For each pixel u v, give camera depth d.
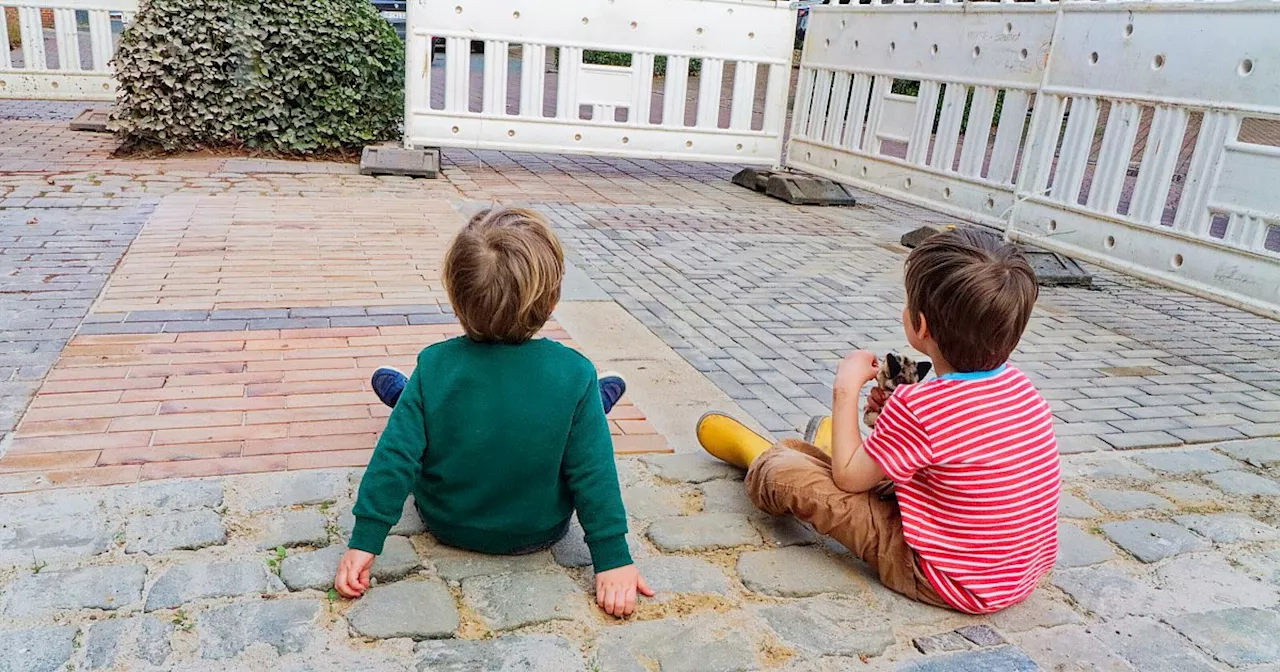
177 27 7.39
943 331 2.10
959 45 7.10
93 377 3.18
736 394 3.55
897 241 6.72
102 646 1.87
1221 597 2.39
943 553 2.17
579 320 4.30
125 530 2.28
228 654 1.88
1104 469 3.15
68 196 5.92
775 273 5.50
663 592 2.22
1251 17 4.86
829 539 2.52
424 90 7.74
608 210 6.96
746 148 8.62
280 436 2.85
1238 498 2.99
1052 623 2.23
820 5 8.73
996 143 6.82
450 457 2.14
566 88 8.03
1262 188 4.88
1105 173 5.84
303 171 7.41
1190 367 4.39
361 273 4.68
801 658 2.02
